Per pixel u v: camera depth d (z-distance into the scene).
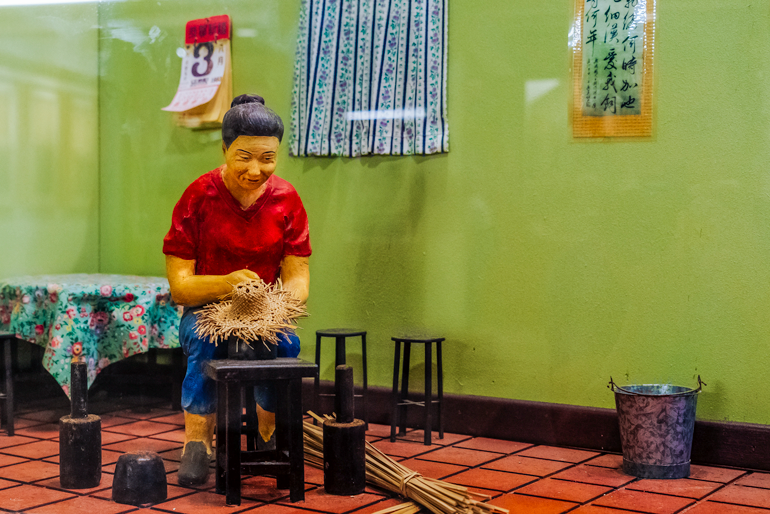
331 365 3.64
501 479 2.94
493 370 3.57
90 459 2.77
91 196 3.61
